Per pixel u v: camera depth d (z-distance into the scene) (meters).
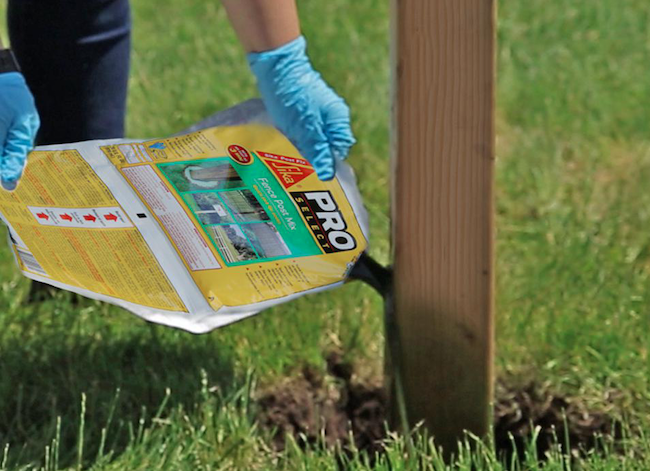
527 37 4.59
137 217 1.97
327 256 2.02
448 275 1.99
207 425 2.26
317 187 2.02
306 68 2.13
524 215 3.29
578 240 2.97
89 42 2.59
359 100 3.87
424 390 2.10
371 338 2.62
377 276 2.10
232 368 2.48
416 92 1.88
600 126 3.81
